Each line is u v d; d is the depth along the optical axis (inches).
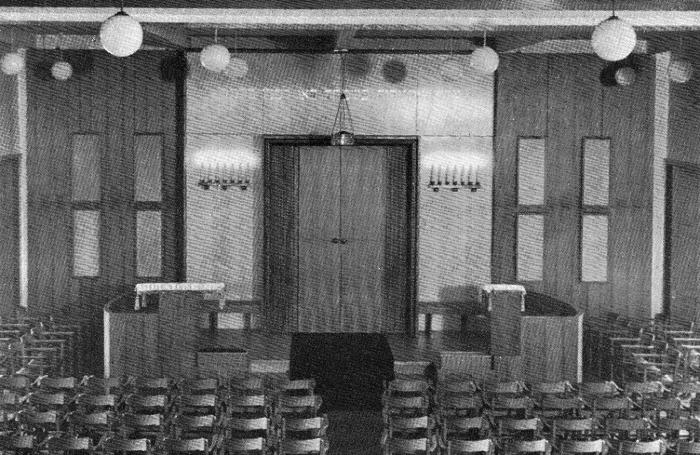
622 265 727.1
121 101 722.8
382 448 459.8
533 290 725.3
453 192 724.7
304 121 719.1
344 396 588.1
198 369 592.1
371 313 738.8
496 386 503.8
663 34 669.3
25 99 717.9
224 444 432.1
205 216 722.2
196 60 714.2
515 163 722.2
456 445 407.8
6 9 532.7
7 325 639.8
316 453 424.5
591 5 482.6
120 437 428.8
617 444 436.8
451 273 726.5
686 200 706.8
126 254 728.3
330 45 713.0
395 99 718.5
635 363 583.8
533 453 429.7
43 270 725.9
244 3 475.8
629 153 724.0
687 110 684.1
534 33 640.4
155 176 726.5
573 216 725.9
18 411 469.4
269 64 714.8
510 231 725.3
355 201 735.1
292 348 689.6
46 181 723.4
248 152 720.3
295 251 734.5
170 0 474.3
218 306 644.1
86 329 687.7
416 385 506.9
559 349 597.0
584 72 720.3
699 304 708.0
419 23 549.0
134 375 587.8
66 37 718.5
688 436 451.2
